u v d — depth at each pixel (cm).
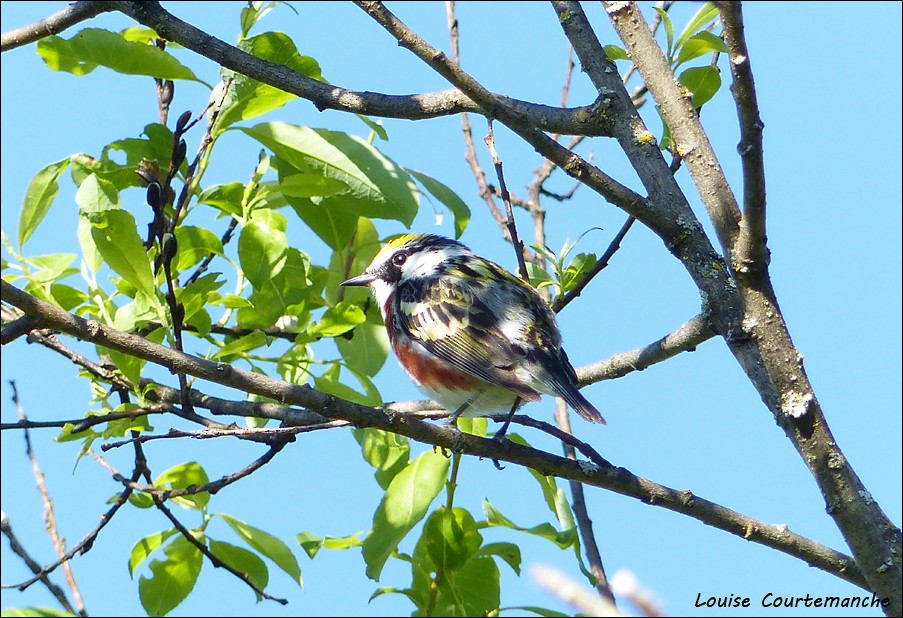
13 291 841
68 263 1120
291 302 1067
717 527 988
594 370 1194
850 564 975
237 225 1201
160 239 1019
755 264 840
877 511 820
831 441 827
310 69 1129
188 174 1099
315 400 921
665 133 1009
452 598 958
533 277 1123
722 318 869
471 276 1259
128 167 1108
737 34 753
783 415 835
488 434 1159
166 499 1037
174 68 1105
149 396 1095
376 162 1148
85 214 1044
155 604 1089
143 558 1101
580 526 1137
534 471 1047
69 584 1124
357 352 1253
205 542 1100
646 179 909
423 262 1291
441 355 1205
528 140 923
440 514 984
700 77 987
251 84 1110
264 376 919
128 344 886
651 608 449
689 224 889
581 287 1114
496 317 1205
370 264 1305
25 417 1206
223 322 1144
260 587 1095
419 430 959
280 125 1145
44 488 1180
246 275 1027
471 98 934
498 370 1162
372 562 959
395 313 1253
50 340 1085
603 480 992
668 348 1123
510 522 984
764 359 838
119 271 979
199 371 905
